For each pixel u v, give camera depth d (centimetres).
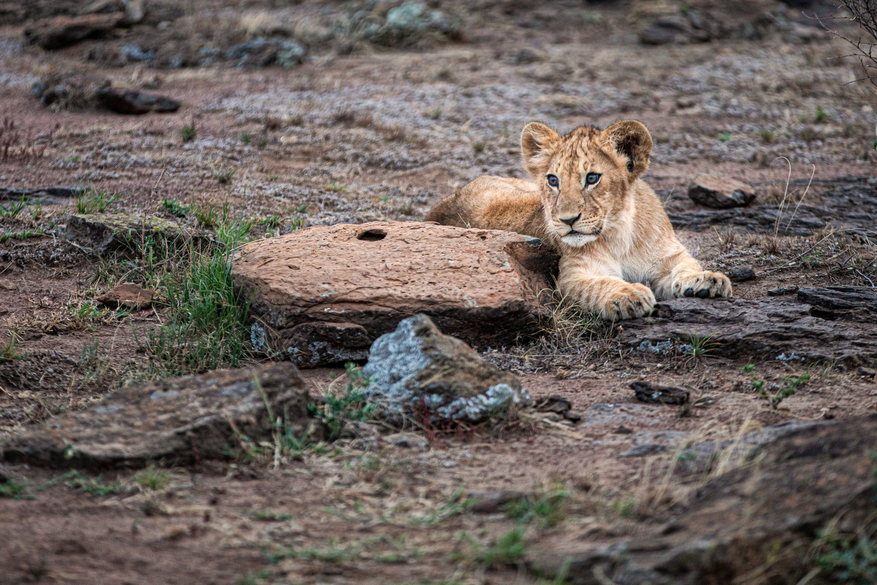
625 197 1209
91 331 1116
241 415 741
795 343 994
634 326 1090
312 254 1114
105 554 559
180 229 1359
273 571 543
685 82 2923
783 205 1698
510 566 548
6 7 3991
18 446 703
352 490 673
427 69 3156
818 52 3322
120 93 2450
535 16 4047
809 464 604
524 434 800
